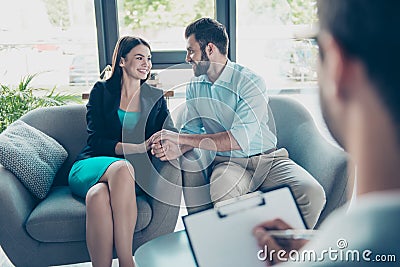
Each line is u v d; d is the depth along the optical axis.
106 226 1.57
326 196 1.53
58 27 2.59
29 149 1.85
